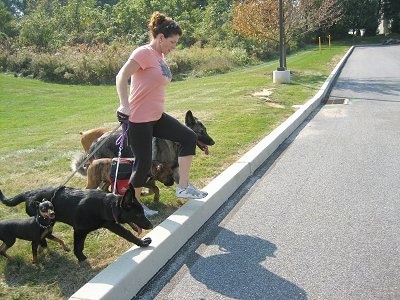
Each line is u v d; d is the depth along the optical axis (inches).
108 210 161.6
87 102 725.3
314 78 745.6
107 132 242.1
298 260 166.4
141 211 166.7
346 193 232.1
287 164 289.6
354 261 163.6
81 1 1734.7
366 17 2240.4
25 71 1102.4
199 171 262.4
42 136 404.2
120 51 1093.8
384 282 149.4
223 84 719.1
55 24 1499.8
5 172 279.3
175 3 1754.4
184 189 203.9
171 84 862.5
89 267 159.9
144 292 151.6
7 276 155.3
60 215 167.2
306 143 342.6
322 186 244.5
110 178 204.2
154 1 1713.8
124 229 164.7
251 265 164.7
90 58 1072.8
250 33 864.3
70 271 157.5
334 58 1195.9
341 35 2262.6
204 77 1020.5
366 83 701.3
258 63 1261.1
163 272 163.9
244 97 543.5
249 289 149.3
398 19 2372.0
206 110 462.6
